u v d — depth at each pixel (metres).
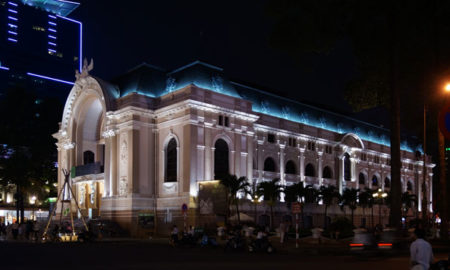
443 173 40.91
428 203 108.31
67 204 72.50
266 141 70.12
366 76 39.72
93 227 57.97
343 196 72.75
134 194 58.22
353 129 90.12
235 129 62.56
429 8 32.91
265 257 29.00
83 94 69.19
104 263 24.36
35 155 87.50
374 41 36.03
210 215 55.28
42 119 101.19
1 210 90.94
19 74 183.50
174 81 62.41
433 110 40.84
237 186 54.16
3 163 81.12
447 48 35.69
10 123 96.25
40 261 25.62
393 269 20.92
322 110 85.75
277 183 70.25
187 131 57.09
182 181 57.31
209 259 27.19
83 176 68.56
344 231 45.69
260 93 73.69
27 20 189.88
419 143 109.62
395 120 32.41
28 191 88.19
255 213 62.50
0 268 21.80
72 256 29.12
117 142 62.16
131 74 65.19
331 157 82.50
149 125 61.59
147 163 60.59
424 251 11.82
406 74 38.44
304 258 28.17
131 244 44.12
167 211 58.47
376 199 80.69
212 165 58.78
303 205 66.81
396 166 32.06
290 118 75.88
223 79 63.53
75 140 72.06
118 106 62.94
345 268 21.38
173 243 39.91
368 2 32.81
